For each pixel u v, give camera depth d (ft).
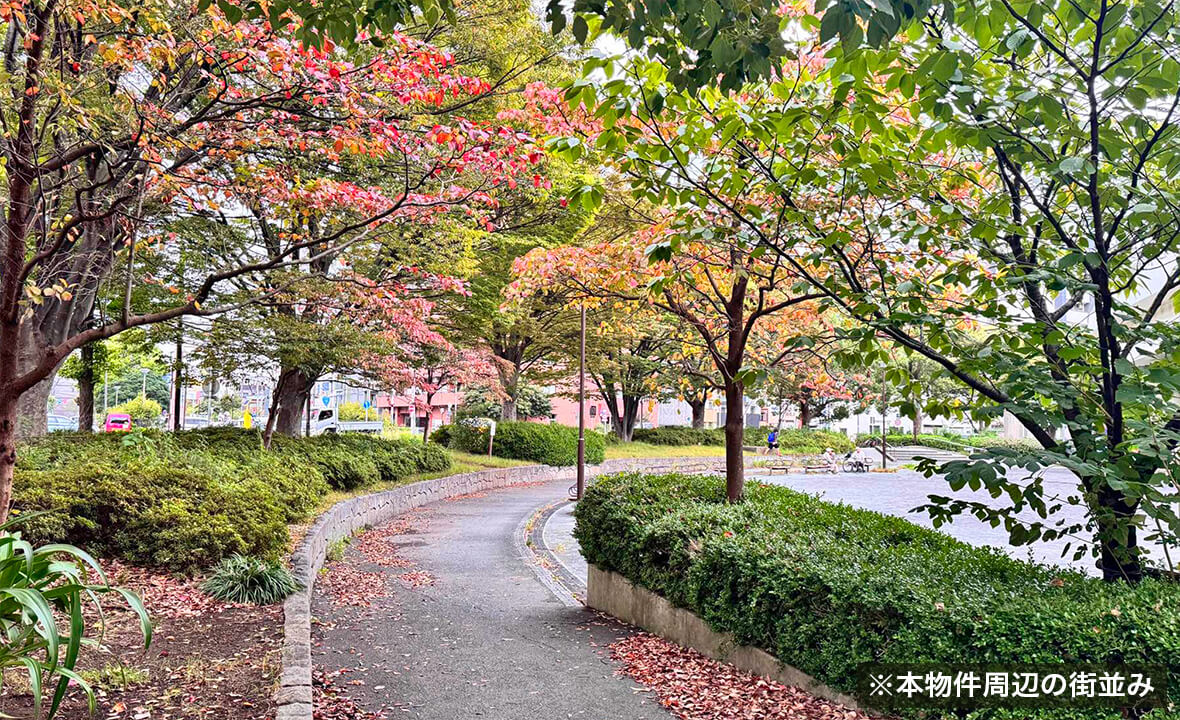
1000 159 14.25
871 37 8.27
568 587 32.55
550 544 43.60
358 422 150.41
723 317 28.40
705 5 8.28
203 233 36.47
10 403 15.07
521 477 81.92
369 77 20.62
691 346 31.73
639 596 24.57
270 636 17.76
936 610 13.20
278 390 49.85
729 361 25.86
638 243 25.80
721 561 19.04
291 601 21.35
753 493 27.71
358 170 33.60
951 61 10.67
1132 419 13.29
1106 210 14.46
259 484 33.09
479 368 66.90
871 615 14.51
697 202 15.14
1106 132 12.41
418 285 42.11
